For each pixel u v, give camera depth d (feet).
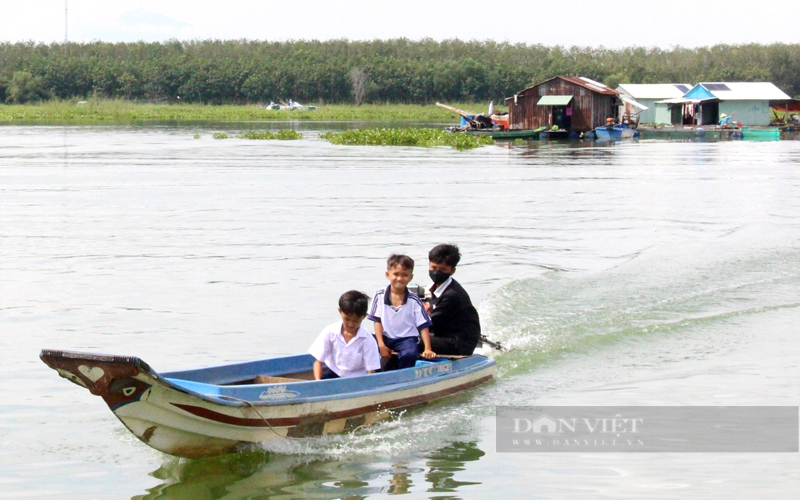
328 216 97.86
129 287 61.67
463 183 134.72
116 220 93.86
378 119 437.17
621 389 41.86
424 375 39.88
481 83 524.52
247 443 34.22
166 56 571.28
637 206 108.88
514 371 44.91
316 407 35.42
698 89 318.04
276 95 520.42
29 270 67.36
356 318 37.99
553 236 85.46
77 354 30.89
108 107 447.83
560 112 284.00
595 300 58.13
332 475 32.50
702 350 48.14
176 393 31.71
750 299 58.75
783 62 549.54
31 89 495.82
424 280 64.69
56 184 128.88
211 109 470.80
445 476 32.22
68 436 35.70
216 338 49.06
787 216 100.83
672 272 67.00
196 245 78.74
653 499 29.99
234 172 149.79
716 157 196.24
